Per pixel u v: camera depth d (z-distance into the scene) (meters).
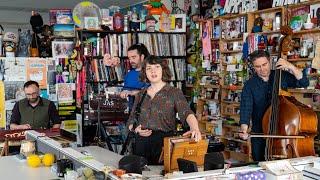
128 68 5.79
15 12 11.81
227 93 5.82
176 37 6.26
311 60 4.61
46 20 11.70
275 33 5.08
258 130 3.37
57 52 5.49
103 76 5.68
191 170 1.98
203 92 6.19
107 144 4.80
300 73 3.21
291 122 3.04
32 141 3.10
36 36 5.55
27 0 9.56
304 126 3.01
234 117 5.69
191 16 6.40
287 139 3.01
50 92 5.36
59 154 2.68
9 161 2.92
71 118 5.45
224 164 2.02
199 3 6.41
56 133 3.63
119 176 1.85
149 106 2.84
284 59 3.38
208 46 6.06
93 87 5.63
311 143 3.05
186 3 6.70
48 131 3.75
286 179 1.83
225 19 5.82
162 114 2.80
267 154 3.09
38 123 4.57
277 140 3.06
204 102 6.21
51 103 4.70
